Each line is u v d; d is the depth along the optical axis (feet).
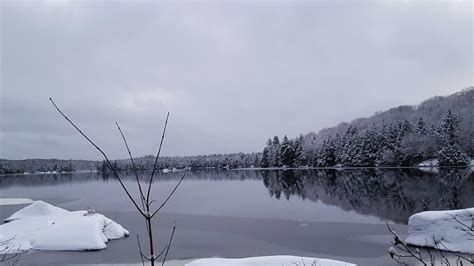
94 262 45.34
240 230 63.62
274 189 136.15
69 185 230.07
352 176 178.70
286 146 312.29
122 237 60.23
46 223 64.34
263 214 79.66
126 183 228.02
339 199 98.02
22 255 48.70
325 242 52.54
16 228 62.49
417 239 44.57
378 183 135.44
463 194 89.20
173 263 44.57
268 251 48.85
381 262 41.39
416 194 96.12
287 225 66.28
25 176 441.68
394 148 236.43
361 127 358.02
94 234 54.03
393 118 331.57
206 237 58.95
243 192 130.21
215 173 330.54
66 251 50.67
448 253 39.50
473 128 215.10
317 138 399.24
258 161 404.77
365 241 51.98
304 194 114.42
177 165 494.18
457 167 203.51
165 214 85.35
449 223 42.75
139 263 44.55
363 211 77.00
